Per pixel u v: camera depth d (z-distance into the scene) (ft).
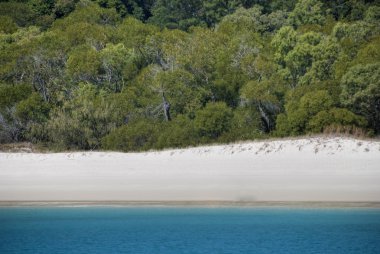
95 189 232.32
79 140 343.46
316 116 307.58
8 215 219.82
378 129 321.32
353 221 206.90
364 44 383.65
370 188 219.00
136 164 259.60
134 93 368.89
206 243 197.47
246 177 234.58
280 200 212.84
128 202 217.36
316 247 191.83
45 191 232.12
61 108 361.51
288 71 372.58
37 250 194.29
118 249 193.16
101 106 349.61
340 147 249.96
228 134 319.06
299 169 237.25
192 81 367.66
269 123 346.54
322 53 367.86
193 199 217.77
